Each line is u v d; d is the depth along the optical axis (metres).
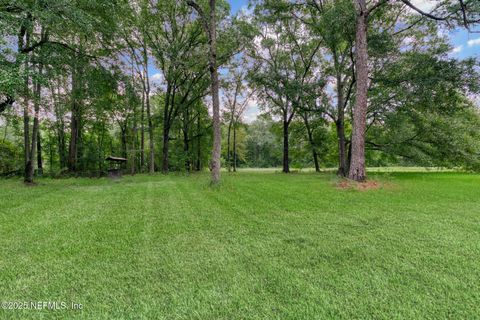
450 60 11.10
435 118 14.16
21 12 8.05
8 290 2.18
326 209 5.26
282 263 2.68
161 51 17.28
